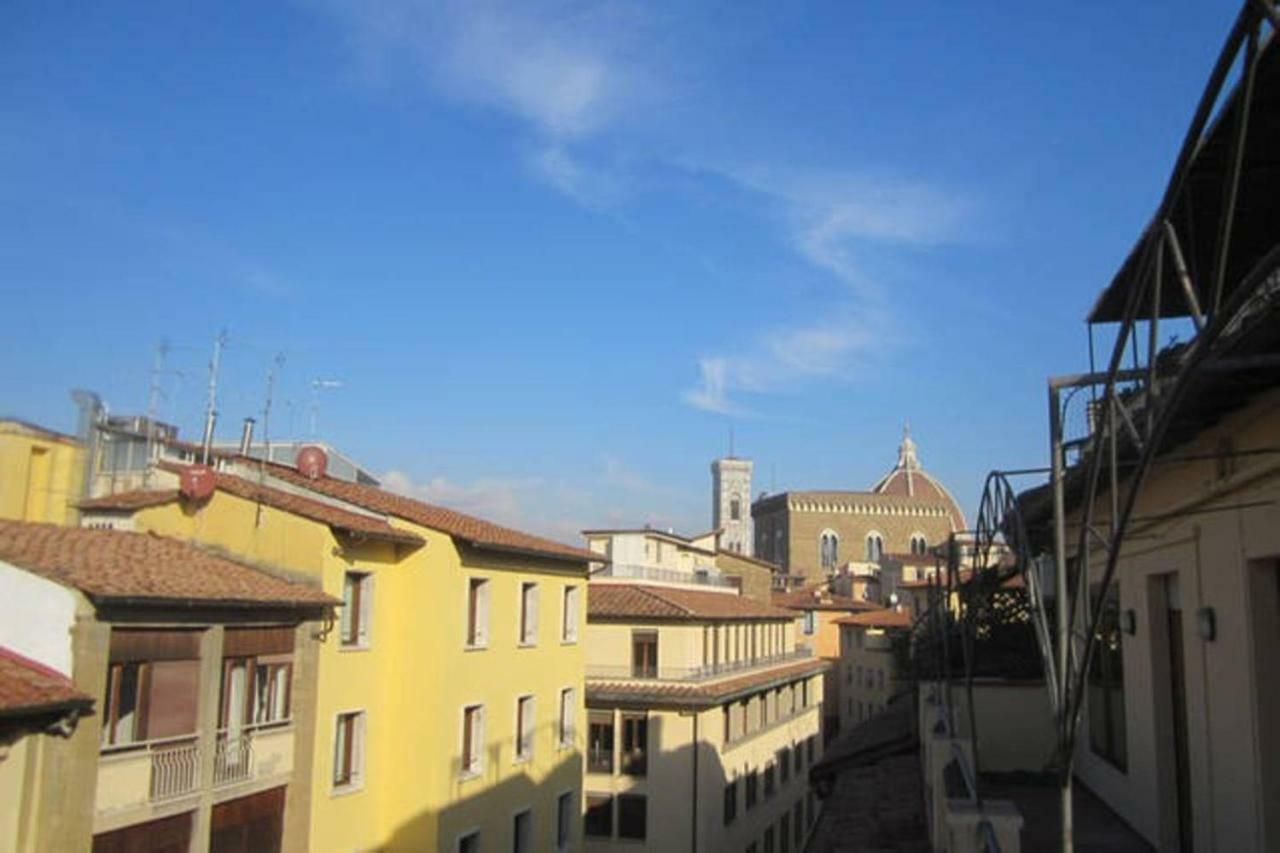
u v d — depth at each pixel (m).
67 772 16.11
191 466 25.67
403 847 24.69
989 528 9.40
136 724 17.91
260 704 21.12
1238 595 8.24
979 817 7.98
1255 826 7.99
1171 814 10.69
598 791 39.66
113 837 17.02
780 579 97.56
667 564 51.72
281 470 27.78
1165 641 10.95
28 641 16.75
